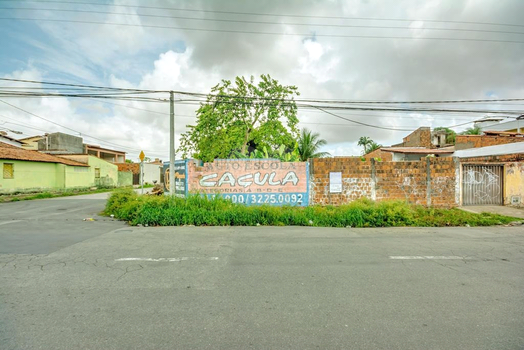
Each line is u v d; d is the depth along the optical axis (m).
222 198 11.12
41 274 4.23
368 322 2.94
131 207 9.63
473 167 12.52
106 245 6.03
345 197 12.22
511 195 12.55
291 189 12.37
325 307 3.26
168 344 2.53
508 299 3.51
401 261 5.04
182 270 4.46
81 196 21.33
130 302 3.34
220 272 4.39
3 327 2.76
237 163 12.39
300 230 8.02
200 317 3.01
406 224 9.17
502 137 22.59
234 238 6.82
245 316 3.04
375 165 12.20
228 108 16.12
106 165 33.19
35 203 15.73
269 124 16.17
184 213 8.95
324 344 2.55
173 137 11.88
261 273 4.35
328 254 5.45
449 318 3.03
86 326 2.81
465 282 4.05
